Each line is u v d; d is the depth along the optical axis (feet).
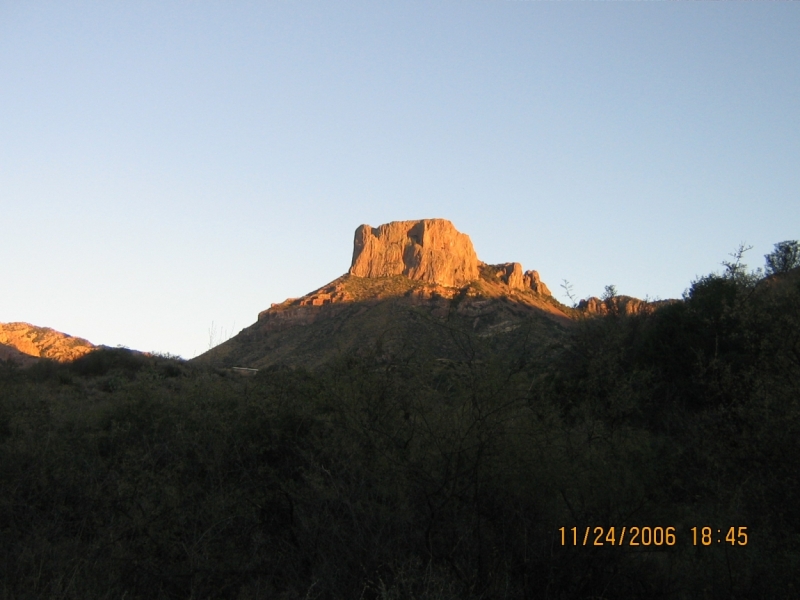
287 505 22.75
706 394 23.00
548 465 19.58
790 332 20.18
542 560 18.78
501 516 19.54
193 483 22.80
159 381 32.48
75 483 23.27
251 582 19.34
